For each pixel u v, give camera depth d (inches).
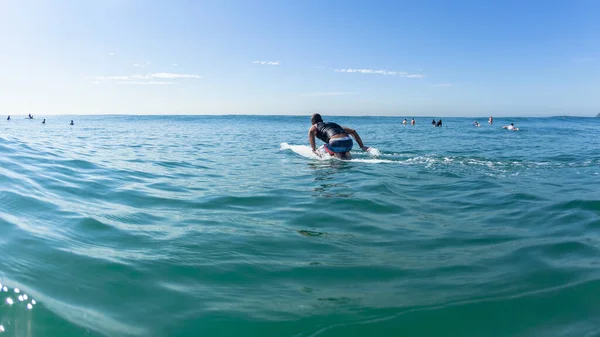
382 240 138.5
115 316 80.0
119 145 531.5
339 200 201.2
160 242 130.6
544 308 83.7
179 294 92.1
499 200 199.5
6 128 1096.8
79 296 86.7
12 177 205.3
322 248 129.6
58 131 948.0
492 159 374.0
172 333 75.1
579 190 219.9
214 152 455.2
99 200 187.2
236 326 78.5
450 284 98.5
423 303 87.9
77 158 324.5
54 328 72.2
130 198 198.1
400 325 78.5
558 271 103.5
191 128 1275.8
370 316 82.2
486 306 85.3
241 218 167.5
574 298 87.4
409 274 106.6
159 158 382.6
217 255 120.1
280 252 125.0
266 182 254.4
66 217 149.2
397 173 287.7
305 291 95.7
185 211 177.8
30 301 80.2
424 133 946.1
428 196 211.6
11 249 107.7
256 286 98.6
